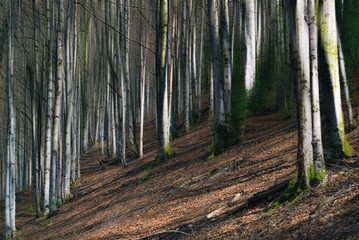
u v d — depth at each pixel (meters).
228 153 13.82
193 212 8.99
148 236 8.05
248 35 16.14
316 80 6.79
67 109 18.95
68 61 18.55
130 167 20.89
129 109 22.77
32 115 20.09
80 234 11.18
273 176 9.20
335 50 7.94
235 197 8.37
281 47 20.20
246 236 5.89
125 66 21.81
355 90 15.21
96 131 40.75
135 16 25.44
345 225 4.84
